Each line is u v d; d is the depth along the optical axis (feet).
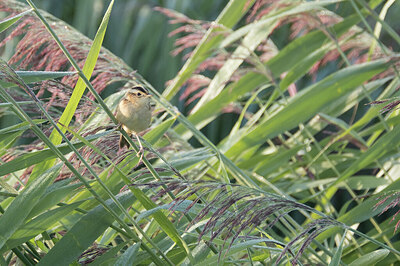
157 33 39.22
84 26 38.91
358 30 27.02
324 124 28.60
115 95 21.25
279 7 26.84
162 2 40.09
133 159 17.47
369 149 21.77
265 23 25.79
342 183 25.30
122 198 15.78
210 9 39.58
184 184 13.87
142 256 15.48
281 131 24.70
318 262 21.35
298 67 27.07
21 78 14.06
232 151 24.95
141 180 17.39
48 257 14.20
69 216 17.51
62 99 17.60
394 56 23.70
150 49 39.17
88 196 17.51
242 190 14.03
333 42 26.76
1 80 14.94
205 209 13.57
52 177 14.56
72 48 21.54
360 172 35.12
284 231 22.24
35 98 14.23
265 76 27.02
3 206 18.06
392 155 25.35
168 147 23.58
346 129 24.84
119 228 16.99
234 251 15.02
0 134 14.03
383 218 32.37
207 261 15.10
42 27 21.08
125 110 18.13
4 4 21.49
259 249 18.31
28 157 14.76
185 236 18.12
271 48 28.81
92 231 14.78
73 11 40.86
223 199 14.48
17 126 14.16
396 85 26.89
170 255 17.16
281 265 16.98
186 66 26.58
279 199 13.82
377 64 24.04
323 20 26.45
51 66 21.52
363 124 26.40
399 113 25.84
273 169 25.89
